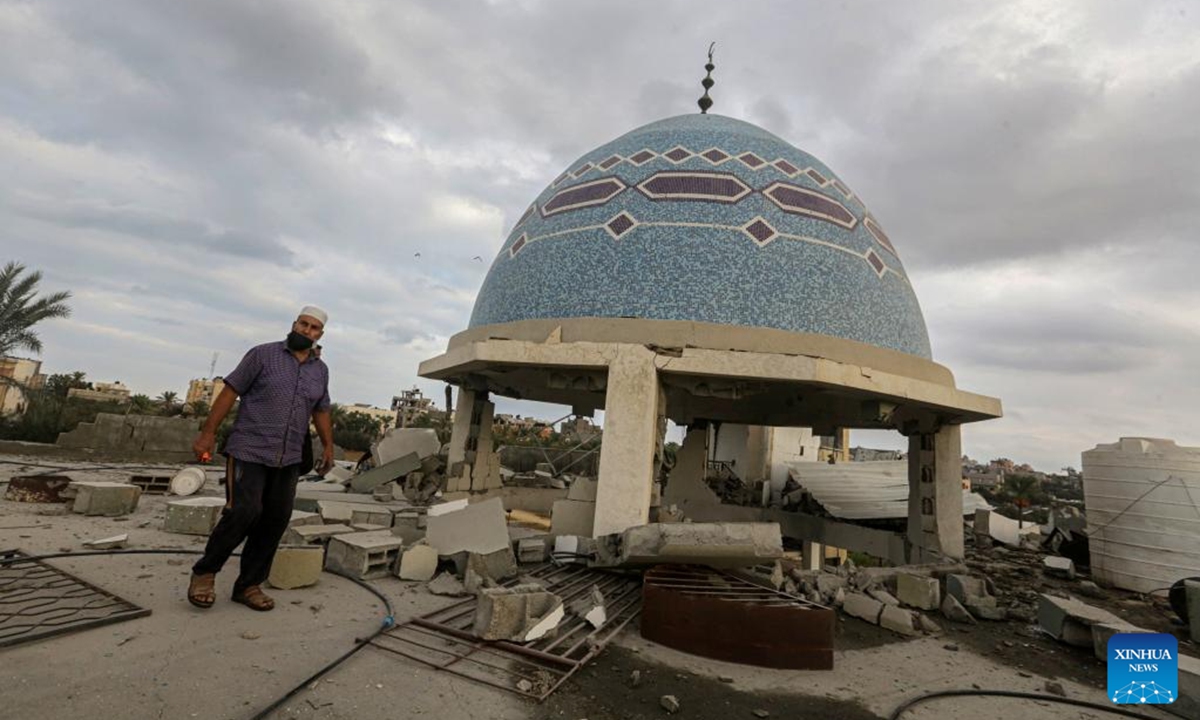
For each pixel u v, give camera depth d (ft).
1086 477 33.96
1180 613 23.97
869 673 16.79
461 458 38.32
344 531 24.43
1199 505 29.73
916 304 36.06
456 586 20.59
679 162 34.32
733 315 28.76
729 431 83.41
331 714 11.50
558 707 12.89
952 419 35.83
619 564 23.38
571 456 75.25
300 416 17.21
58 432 66.74
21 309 63.87
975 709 14.92
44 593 16.21
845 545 47.67
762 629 16.67
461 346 32.14
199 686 11.94
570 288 31.24
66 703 10.75
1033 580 32.73
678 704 13.61
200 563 16.22
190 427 58.49
